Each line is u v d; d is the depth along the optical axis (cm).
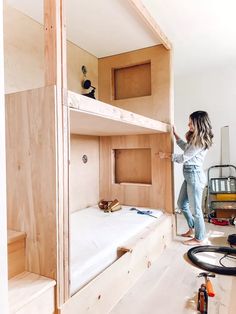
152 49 285
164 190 283
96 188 310
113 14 215
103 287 147
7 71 189
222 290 174
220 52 321
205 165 398
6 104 133
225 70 383
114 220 234
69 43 265
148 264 208
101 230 204
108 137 311
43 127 122
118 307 156
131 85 307
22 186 129
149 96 289
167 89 280
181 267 210
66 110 124
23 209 129
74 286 133
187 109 410
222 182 379
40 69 217
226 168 387
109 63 308
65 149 124
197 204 262
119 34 253
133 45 281
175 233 286
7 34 189
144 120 214
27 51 205
